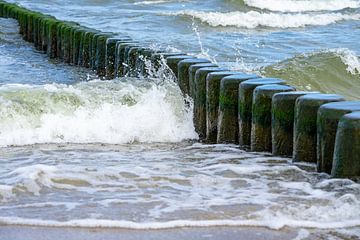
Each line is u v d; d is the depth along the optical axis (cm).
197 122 1672
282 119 1398
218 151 1495
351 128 1159
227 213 1027
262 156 1426
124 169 1281
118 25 4231
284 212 1034
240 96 1515
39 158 1380
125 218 996
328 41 3797
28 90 1681
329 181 1188
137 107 1694
